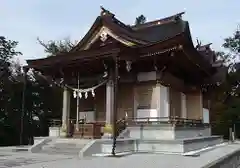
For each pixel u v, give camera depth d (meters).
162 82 23.88
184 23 26.66
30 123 45.69
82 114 28.19
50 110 48.03
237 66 54.38
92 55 22.02
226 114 45.88
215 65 32.84
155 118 22.28
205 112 32.66
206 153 20.20
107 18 26.25
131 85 25.33
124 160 15.53
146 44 22.22
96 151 18.66
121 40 25.61
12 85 43.06
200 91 31.00
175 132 21.17
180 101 28.80
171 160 15.60
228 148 25.20
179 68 26.23
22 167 13.00
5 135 41.62
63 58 23.77
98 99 27.62
